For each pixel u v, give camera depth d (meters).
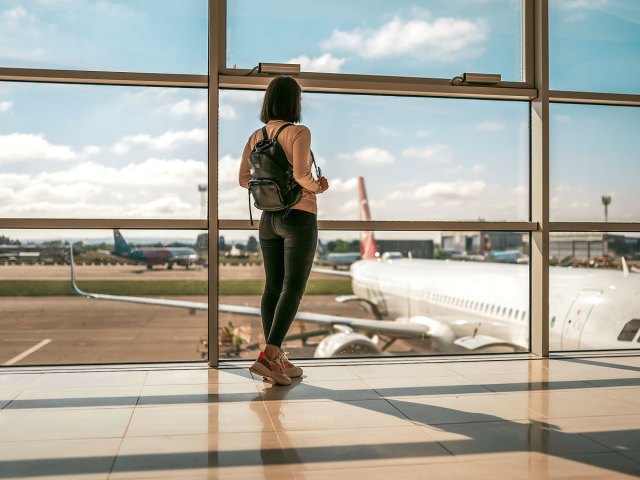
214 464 2.06
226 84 3.65
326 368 3.55
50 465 2.05
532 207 4.07
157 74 3.61
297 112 3.21
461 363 3.70
